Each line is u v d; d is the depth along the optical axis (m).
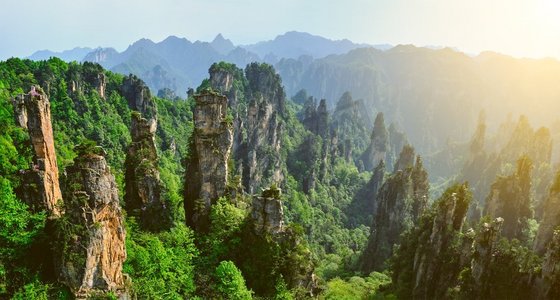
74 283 37.19
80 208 37.47
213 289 51.84
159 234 56.44
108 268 39.34
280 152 178.25
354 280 92.62
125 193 64.50
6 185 43.59
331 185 193.75
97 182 38.12
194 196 63.72
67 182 38.16
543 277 59.16
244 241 58.41
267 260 56.78
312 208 162.88
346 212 182.25
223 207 60.38
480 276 63.16
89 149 39.31
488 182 175.38
